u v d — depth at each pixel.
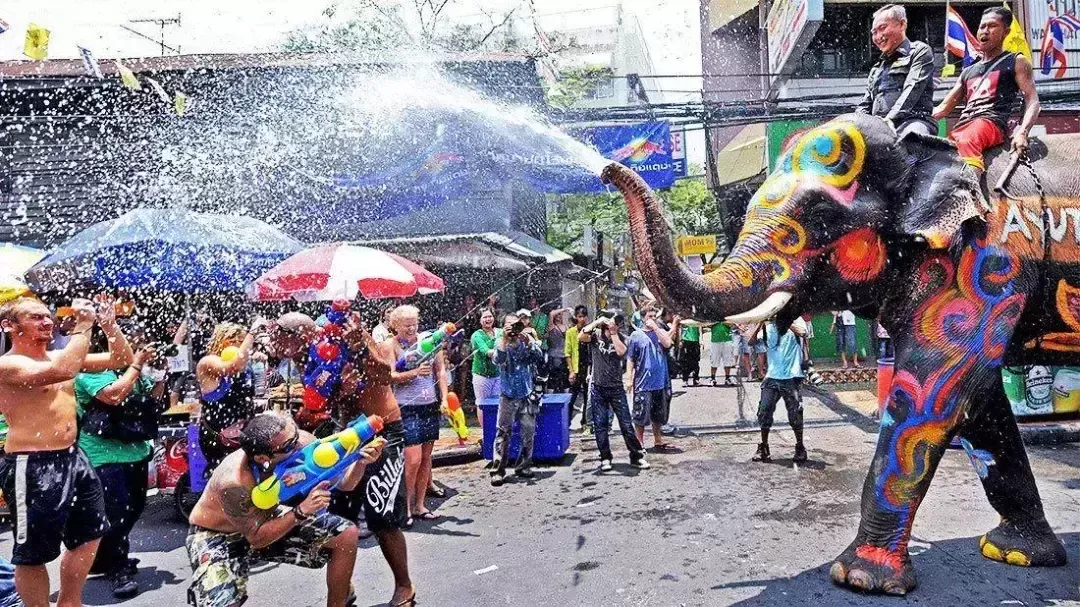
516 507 5.53
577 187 10.69
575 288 15.53
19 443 3.29
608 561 4.21
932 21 12.69
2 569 3.48
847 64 12.69
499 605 3.64
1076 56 11.63
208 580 2.85
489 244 9.54
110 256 5.49
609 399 6.70
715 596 3.60
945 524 4.55
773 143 11.95
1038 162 3.73
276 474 2.83
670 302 3.13
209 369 4.84
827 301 3.54
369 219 9.66
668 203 19.11
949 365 3.37
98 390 4.10
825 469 6.30
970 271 3.37
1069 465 5.99
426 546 4.66
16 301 3.30
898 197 3.45
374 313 8.88
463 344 10.05
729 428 8.54
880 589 3.46
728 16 14.29
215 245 5.75
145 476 4.42
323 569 4.34
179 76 9.13
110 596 4.06
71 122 8.95
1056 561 3.74
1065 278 3.51
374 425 2.99
